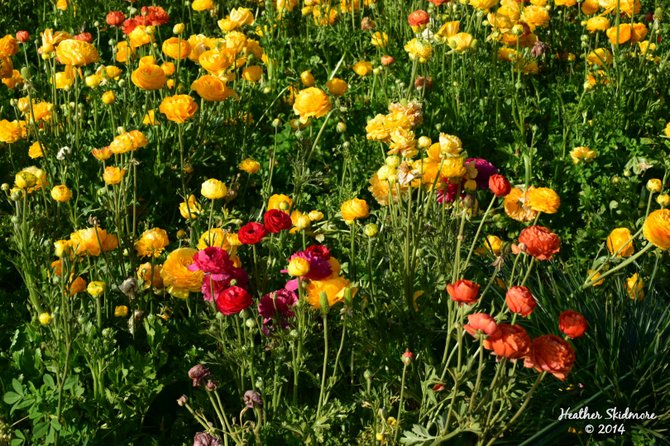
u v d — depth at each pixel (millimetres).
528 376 2916
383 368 2979
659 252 3211
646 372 2883
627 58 4887
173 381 2928
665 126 4531
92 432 2750
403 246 3117
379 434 2582
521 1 5094
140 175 4164
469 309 2344
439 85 4883
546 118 4844
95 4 6070
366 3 6008
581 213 4160
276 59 5266
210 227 3178
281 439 2750
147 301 3309
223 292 2543
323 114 3875
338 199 4043
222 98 3996
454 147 2932
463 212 2914
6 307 3461
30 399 2744
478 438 2654
